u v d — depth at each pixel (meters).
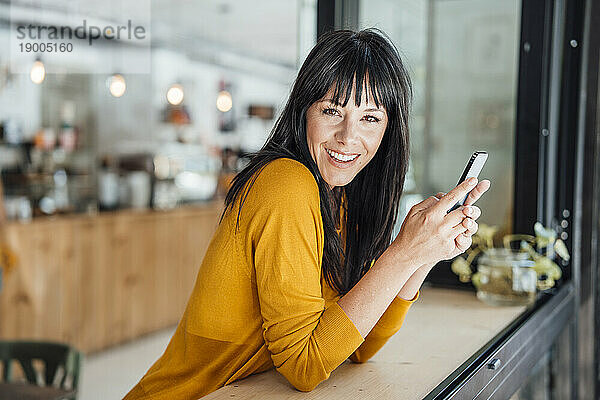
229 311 0.95
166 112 5.12
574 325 1.91
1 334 3.02
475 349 1.21
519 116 1.78
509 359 1.25
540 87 1.75
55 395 1.68
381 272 0.89
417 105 1.93
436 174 1.93
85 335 3.48
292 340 0.87
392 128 0.99
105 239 3.60
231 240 0.91
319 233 0.90
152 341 3.85
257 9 5.67
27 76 4.13
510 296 1.56
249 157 0.97
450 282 1.82
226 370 0.99
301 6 2.36
